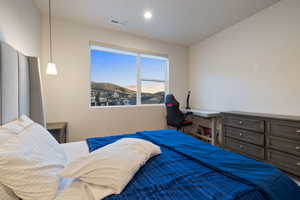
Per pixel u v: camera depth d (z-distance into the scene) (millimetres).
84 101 2773
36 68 1786
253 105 2537
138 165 978
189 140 1670
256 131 2100
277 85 2201
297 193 898
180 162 1146
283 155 1800
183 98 3990
